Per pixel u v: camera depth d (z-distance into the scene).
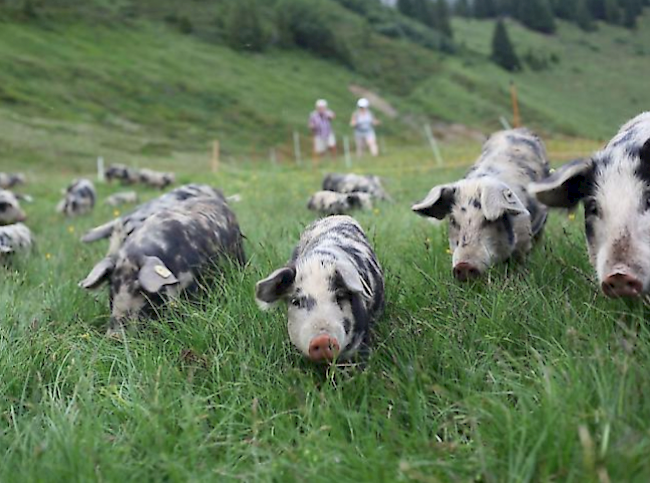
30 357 1.74
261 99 21.56
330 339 1.54
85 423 1.35
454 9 45.09
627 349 1.36
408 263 2.28
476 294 1.87
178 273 2.17
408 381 1.51
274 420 1.44
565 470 1.12
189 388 1.55
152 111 18.31
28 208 6.55
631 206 1.60
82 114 16.41
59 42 21.59
